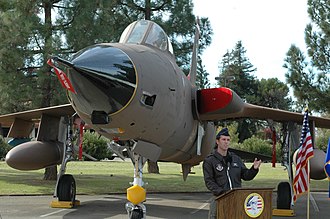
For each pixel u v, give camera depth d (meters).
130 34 8.61
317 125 12.57
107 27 17.02
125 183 17.44
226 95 9.13
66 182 10.98
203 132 10.07
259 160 6.11
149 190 15.74
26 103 18.22
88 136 38.22
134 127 7.29
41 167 11.12
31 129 13.41
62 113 11.28
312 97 19.45
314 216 10.76
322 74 19.41
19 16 15.78
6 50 15.62
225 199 5.61
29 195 13.54
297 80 19.52
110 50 7.12
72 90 6.92
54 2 17.53
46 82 16.70
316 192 16.80
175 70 8.38
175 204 12.20
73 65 6.64
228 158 6.11
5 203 11.72
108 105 6.90
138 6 23.06
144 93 7.07
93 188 15.49
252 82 73.19
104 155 38.88
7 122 13.74
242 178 6.19
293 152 11.43
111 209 10.88
